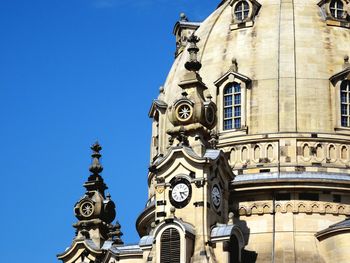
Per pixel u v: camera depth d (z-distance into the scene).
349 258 114.31
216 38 130.50
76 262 131.62
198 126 116.69
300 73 124.56
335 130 122.88
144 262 114.88
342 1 130.12
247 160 122.69
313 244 117.94
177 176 115.06
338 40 127.31
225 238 112.12
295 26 127.81
